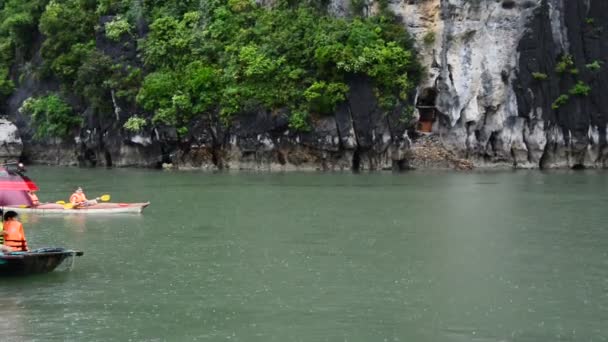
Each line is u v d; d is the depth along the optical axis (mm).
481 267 29578
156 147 71688
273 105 67438
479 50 67688
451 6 68000
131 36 74688
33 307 24750
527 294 26062
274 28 71000
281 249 32594
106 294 26109
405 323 23406
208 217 40500
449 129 68375
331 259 30828
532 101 66812
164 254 31797
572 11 67750
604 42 68250
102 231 37000
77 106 76500
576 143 67375
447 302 25281
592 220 39000
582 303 25125
